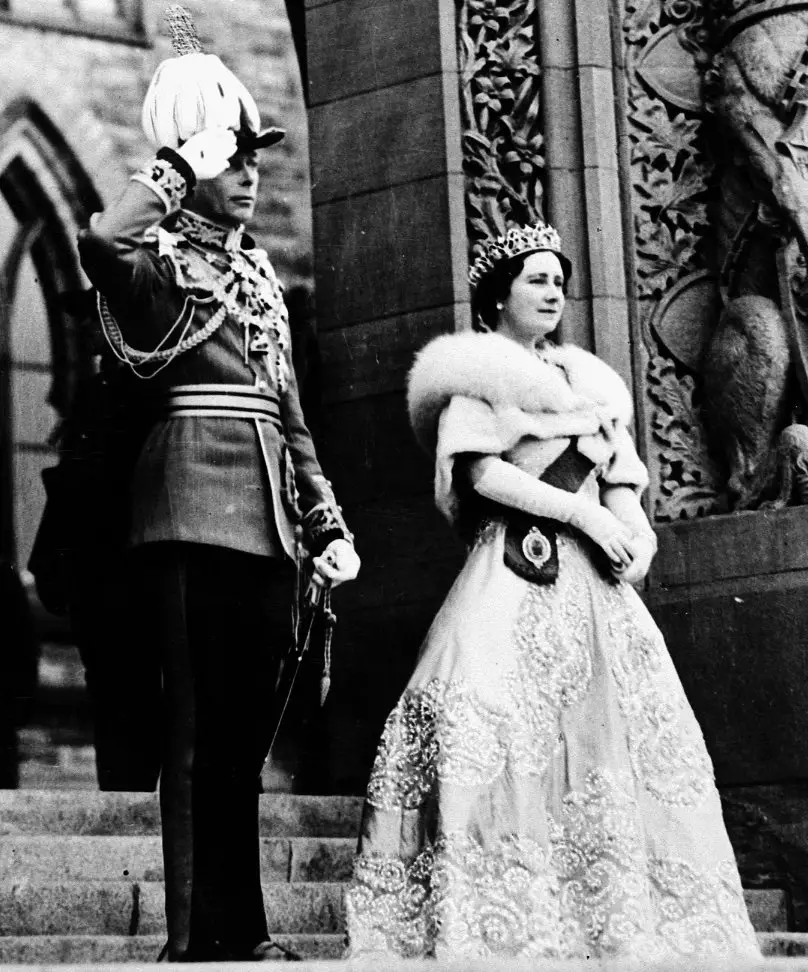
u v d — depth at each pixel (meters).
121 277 7.59
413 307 12.12
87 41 13.84
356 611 12.00
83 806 9.52
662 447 12.10
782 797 11.12
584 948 7.90
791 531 11.40
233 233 8.11
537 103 12.41
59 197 13.50
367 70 12.54
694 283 12.32
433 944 7.68
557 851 8.03
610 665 8.36
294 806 10.41
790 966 7.06
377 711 11.86
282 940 8.52
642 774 8.33
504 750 7.98
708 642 11.47
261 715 7.83
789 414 11.77
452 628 8.24
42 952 7.92
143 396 7.97
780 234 11.87
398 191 12.30
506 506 8.52
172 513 7.68
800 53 11.98
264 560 7.81
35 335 12.92
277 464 7.91
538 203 12.31
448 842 7.77
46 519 10.11
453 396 8.68
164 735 7.70
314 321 12.48
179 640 7.68
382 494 12.05
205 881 7.68
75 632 10.24
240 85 8.09
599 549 8.59
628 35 12.62
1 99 13.57
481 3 12.52
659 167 12.48
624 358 12.14
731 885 8.27
